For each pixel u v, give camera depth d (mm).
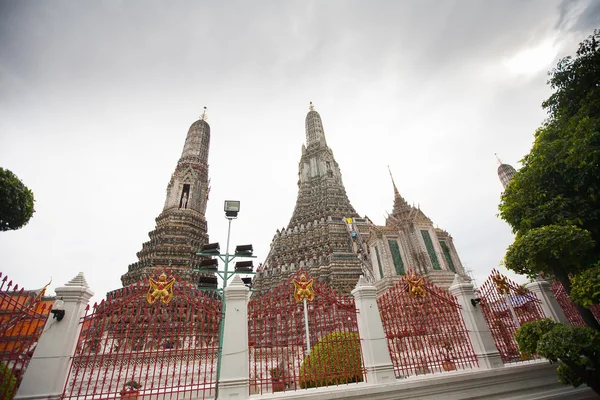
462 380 10602
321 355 10195
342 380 10047
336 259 53344
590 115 11016
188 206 54906
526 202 12430
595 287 9164
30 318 8609
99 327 8961
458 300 13047
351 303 11461
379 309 11828
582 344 9703
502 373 11266
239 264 12664
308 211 78938
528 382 11625
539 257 10719
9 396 7711
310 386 9969
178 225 51625
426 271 36844
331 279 50562
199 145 63938
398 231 41531
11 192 11539
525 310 14133
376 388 9500
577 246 9945
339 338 10586
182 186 57188
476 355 11875
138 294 9539
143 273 42062
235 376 8773
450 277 37031
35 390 7574
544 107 13195
